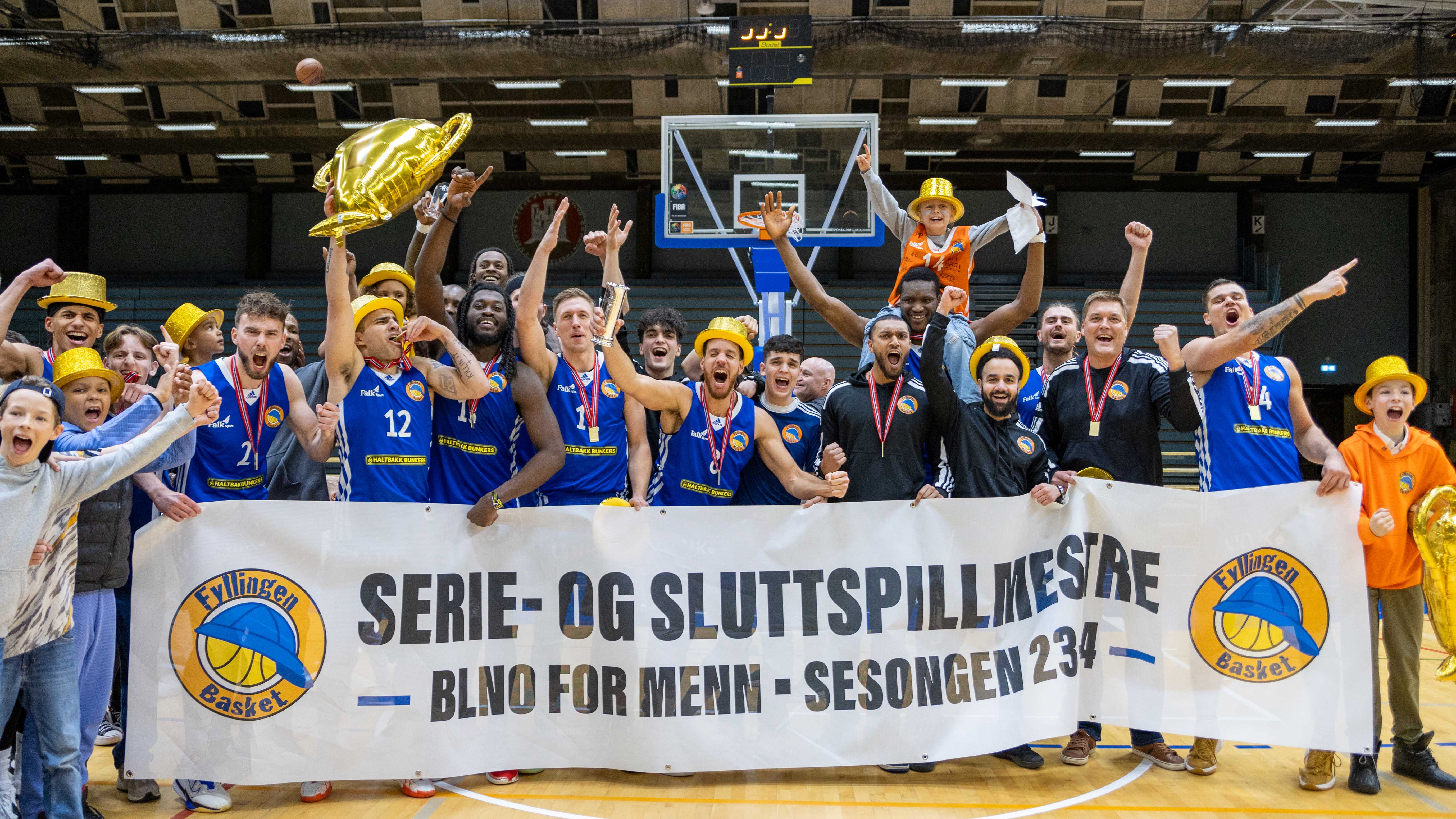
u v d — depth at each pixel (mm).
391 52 16562
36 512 2861
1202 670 3951
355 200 3561
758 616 3805
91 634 3373
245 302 3881
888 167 23078
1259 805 3682
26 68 17000
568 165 22922
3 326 3480
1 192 23656
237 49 16547
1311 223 23141
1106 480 4043
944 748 3795
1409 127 19250
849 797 3672
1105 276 23234
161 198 23812
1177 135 19812
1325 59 16141
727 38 16344
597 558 3768
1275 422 4145
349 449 3715
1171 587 3986
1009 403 4051
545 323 4844
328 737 3525
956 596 3881
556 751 3697
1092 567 4020
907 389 4199
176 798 3674
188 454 3521
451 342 3734
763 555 3826
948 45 16234
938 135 19953
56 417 2902
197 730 3451
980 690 3859
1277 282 21828
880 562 3865
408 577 3635
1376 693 3934
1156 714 3941
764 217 5109
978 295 22812
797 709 3773
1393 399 4008
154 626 3449
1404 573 3982
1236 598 3955
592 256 23438
